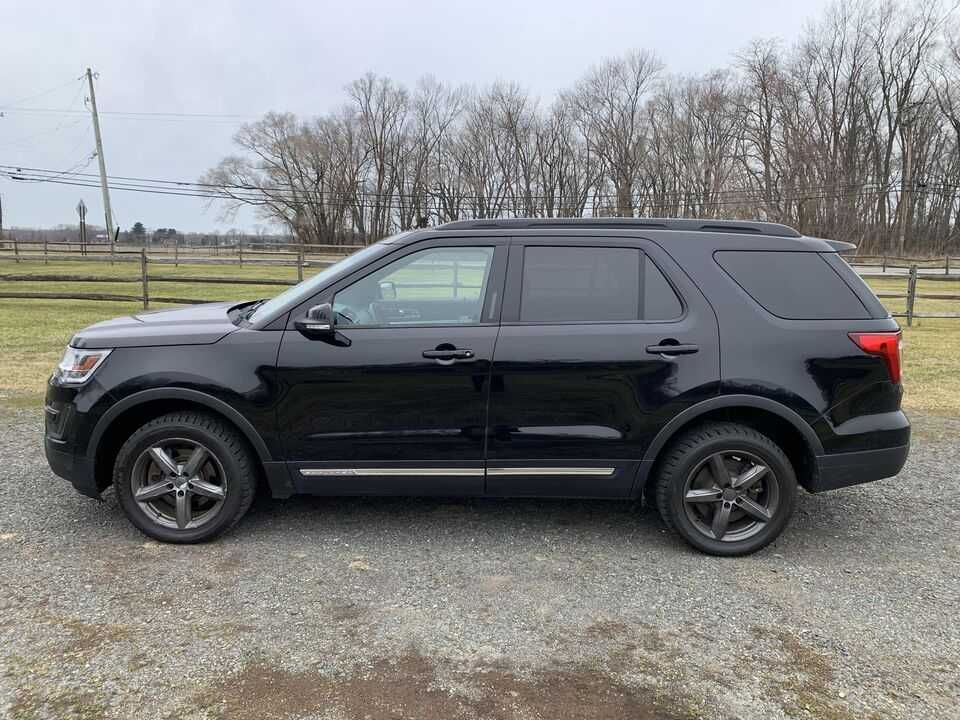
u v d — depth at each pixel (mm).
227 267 28266
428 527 3812
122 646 2615
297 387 3363
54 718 2211
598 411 3367
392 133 68812
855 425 3385
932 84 55469
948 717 2289
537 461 3420
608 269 3449
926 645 2715
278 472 3451
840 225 55844
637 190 63562
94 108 42812
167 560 3342
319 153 68062
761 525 3473
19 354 8750
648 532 3801
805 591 3150
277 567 3299
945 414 6426
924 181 55688
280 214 69188
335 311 3463
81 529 3674
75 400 3412
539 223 3523
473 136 66750
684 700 2363
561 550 3553
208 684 2404
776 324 3369
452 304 3500
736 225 3557
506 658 2596
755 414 3514
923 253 55500
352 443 3408
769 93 57062
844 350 3369
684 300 3393
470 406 3373
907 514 4086
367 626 2801
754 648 2688
